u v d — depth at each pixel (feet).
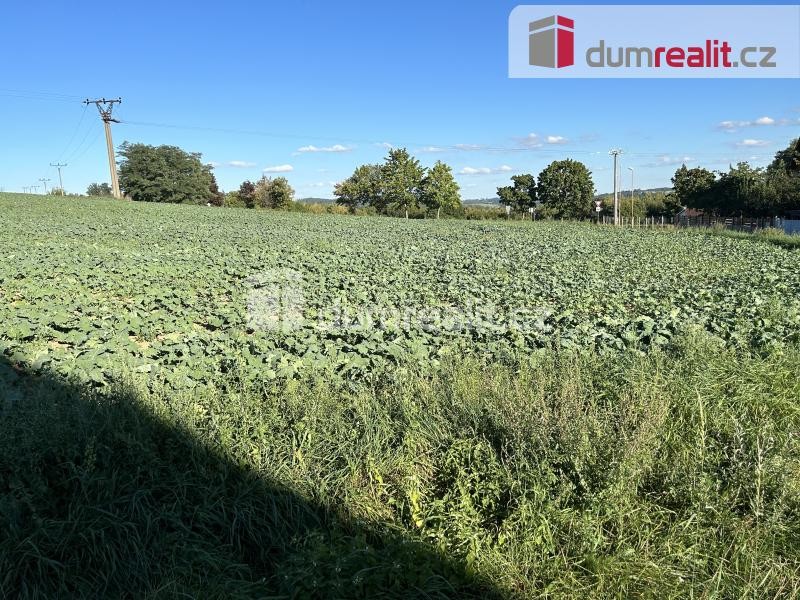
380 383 20.51
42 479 12.73
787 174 184.65
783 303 36.27
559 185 245.86
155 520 12.15
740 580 11.19
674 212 235.20
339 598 10.38
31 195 187.93
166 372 20.25
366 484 13.87
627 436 14.66
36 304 33.73
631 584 11.07
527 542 11.65
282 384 19.34
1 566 10.84
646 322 29.81
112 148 198.39
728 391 19.30
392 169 255.70
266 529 12.53
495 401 16.92
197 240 80.53
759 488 13.10
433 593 10.71
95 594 11.10
